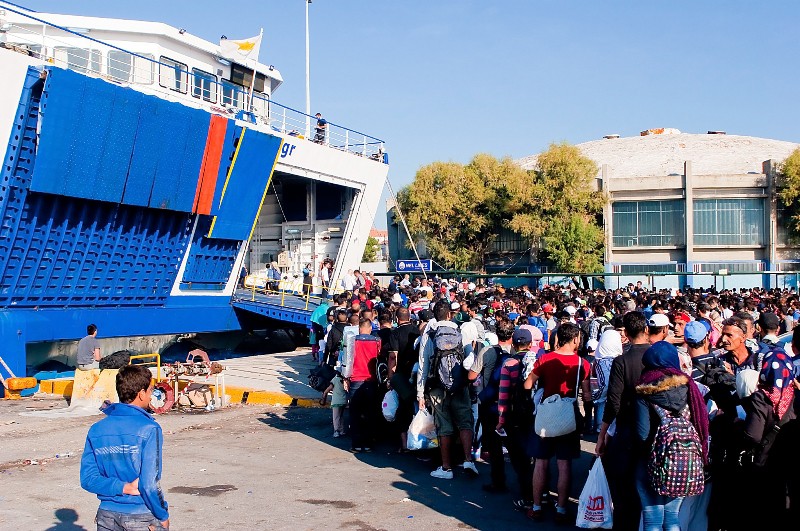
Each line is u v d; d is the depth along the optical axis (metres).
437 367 8.48
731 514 5.63
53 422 12.05
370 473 8.87
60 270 17.02
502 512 7.32
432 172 53.69
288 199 29.84
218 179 20.05
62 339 17.36
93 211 17.08
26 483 8.19
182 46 22.50
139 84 19.89
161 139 17.61
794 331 5.91
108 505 4.14
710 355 6.50
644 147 68.62
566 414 6.79
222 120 19.30
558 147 51.47
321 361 14.30
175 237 19.73
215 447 10.28
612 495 6.01
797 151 48.78
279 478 8.58
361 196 28.05
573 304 15.14
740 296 20.45
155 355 14.08
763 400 5.29
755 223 49.41
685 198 49.75
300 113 24.36
